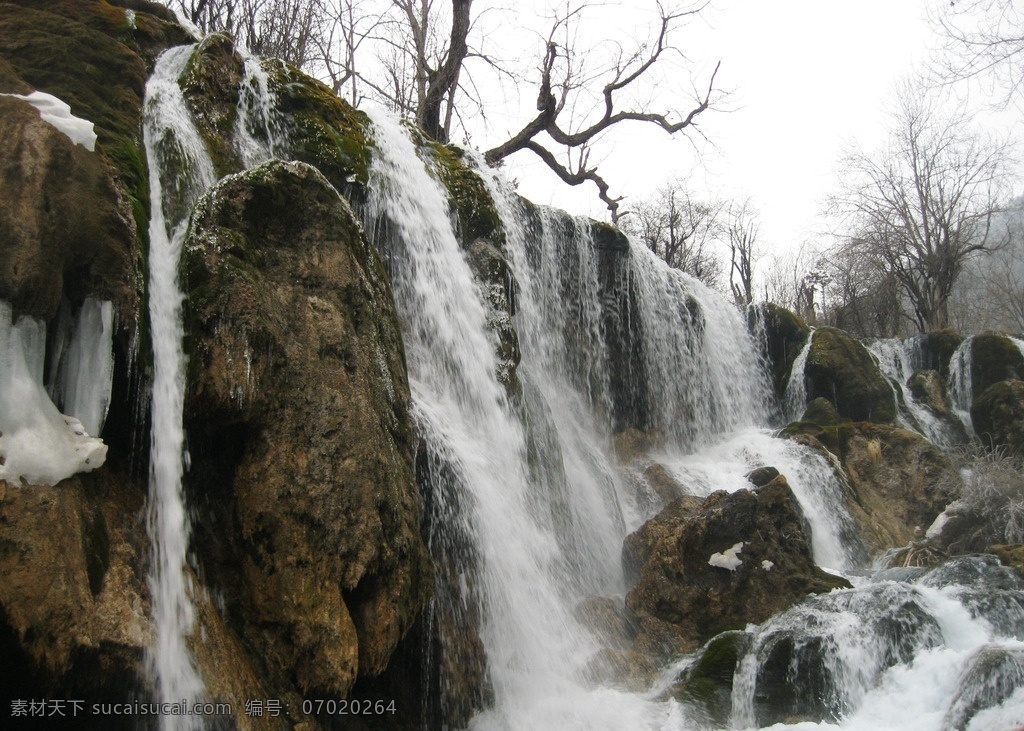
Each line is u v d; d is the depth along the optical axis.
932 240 37.28
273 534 6.40
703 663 8.88
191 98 9.34
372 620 6.68
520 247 13.91
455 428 9.68
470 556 8.66
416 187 11.63
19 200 5.52
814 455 16.12
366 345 7.39
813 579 10.20
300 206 7.48
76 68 7.95
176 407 6.39
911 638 8.50
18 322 5.38
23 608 4.83
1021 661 7.21
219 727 5.51
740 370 20.20
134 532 5.81
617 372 16.02
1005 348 21.48
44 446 5.25
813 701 8.29
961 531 13.38
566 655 9.22
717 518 10.41
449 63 22.86
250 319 6.57
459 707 7.83
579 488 12.93
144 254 6.62
